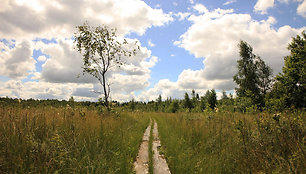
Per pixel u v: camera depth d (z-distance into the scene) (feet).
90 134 15.76
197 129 23.32
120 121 29.63
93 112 28.76
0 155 8.55
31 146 9.40
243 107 34.81
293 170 8.58
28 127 10.97
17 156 8.72
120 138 18.90
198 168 12.59
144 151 18.66
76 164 9.89
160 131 32.01
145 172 12.78
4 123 11.28
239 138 14.43
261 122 14.14
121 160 13.25
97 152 12.39
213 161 12.98
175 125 31.42
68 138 12.19
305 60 28.66
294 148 10.35
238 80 82.17
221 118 24.59
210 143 17.44
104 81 38.24
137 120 42.93
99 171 10.11
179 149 17.76
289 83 28.94
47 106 24.88
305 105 25.76
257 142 12.66
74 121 16.72
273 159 10.43
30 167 8.34
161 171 12.95
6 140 9.54
